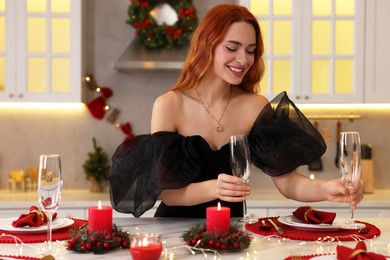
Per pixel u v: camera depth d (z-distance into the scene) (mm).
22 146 4113
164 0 4016
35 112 4113
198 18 4133
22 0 3791
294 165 2098
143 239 1395
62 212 3562
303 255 1494
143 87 4133
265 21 3791
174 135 2088
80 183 4125
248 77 2309
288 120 2160
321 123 4109
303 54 3771
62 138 4121
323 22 3805
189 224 1930
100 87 4117
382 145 4102
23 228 1726
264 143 2141
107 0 4109
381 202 3555
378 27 3762
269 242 1656
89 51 4113
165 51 3891
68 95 3818
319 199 2045
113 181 2074
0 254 1493
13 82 3799
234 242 1534
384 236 1737
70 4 3809
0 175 4102
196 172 2025
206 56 2176
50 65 3824
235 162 1755
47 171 1542
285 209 3551
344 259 1359
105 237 1533
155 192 1986
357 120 4102
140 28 3891
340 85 3809
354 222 1849
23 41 3793
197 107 2285
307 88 3775
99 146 4117
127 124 4113
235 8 2141
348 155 1803
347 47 3805
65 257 1478
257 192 3955
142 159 2055
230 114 2299
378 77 3771
